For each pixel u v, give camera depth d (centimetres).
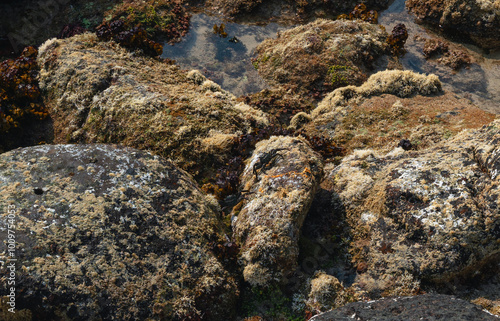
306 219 300
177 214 290
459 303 261
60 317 269
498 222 276
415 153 304
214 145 322
